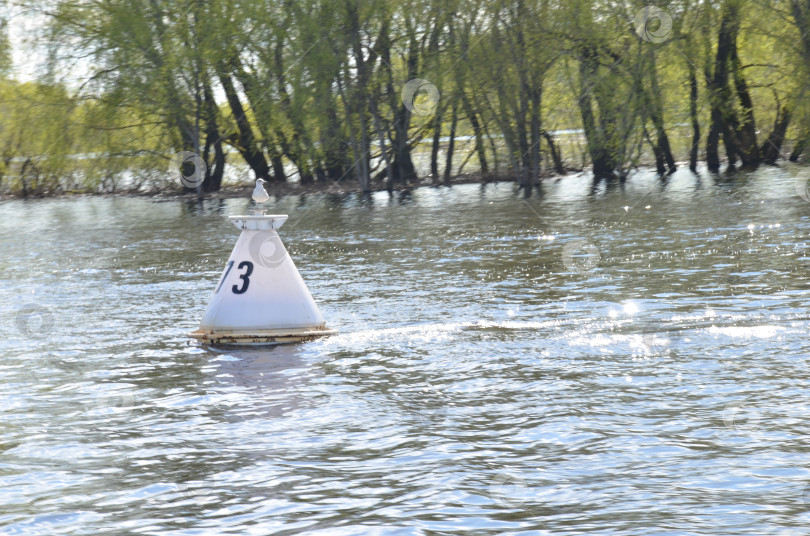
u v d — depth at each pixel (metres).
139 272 62.81
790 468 19.53
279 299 36.75
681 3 143.62
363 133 158.25
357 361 31.77
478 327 37.25
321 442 22.53
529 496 18.53
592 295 44.38
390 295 47.12
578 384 27.45
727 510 17.38
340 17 153.38
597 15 144.00
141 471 20.88
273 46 160.50
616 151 148.50
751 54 160.38
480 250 66.88
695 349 31.42
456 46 152.75
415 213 106.25
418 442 22.30
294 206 130.12
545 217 91.88
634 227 77.94
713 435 22.02
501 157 161.75
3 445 23.34
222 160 173.00
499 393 26.77
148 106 161.00
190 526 17.53
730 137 156.50
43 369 32.44
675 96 151.12
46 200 169.38
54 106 163.62
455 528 17.03
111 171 166.62
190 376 30.38
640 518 17.17
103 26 159.38
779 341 31.89
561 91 160.50
